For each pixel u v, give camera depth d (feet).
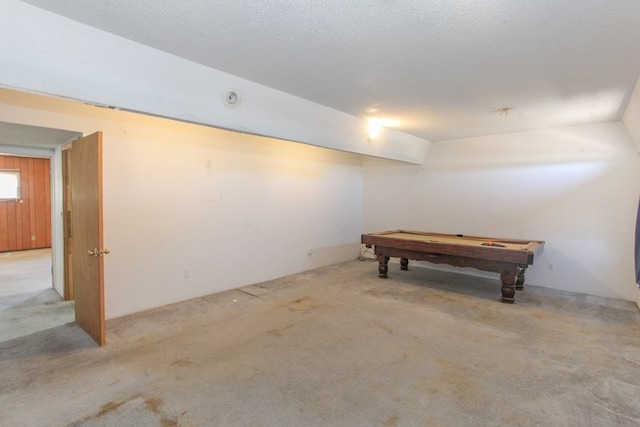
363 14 6.20
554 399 7.20
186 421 6.49
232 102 9.81
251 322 11.48
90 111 11.27
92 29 6.99
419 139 18.84
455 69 8.91
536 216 16.49
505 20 6.35
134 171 12.27
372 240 17.57
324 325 11.23
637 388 7.59
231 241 15.55
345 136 14.23
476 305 13.30
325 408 6.91
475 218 18.51
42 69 6.55
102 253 9.60
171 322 11.45
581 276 15.29
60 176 13.98
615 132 14.40
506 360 8.91
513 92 10.81
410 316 12.07
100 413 6.70
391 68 8.89
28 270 19.75
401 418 6.61
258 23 6.62
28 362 8.70
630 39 7.10
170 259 13.38
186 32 7.07
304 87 10.55
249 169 16.24
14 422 6.42
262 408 6.90
